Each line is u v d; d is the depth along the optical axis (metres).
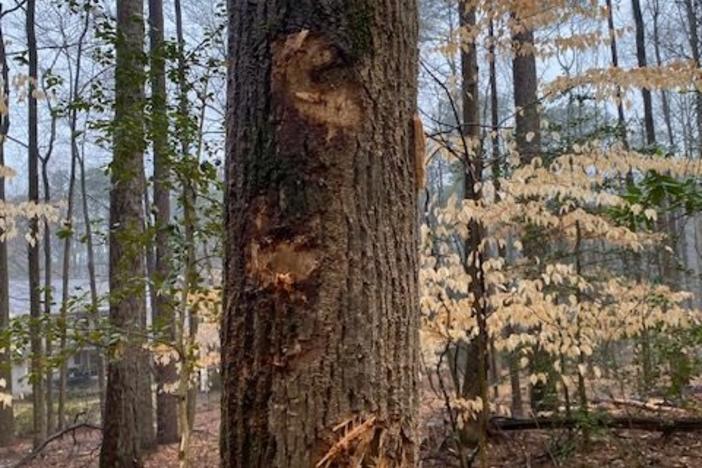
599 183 4.51
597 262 5.77
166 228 4.11
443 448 5.67
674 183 3.22
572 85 5.08
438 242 4.22
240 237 1.28
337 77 1.25
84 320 3.92
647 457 6.11
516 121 6.19
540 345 4.84
